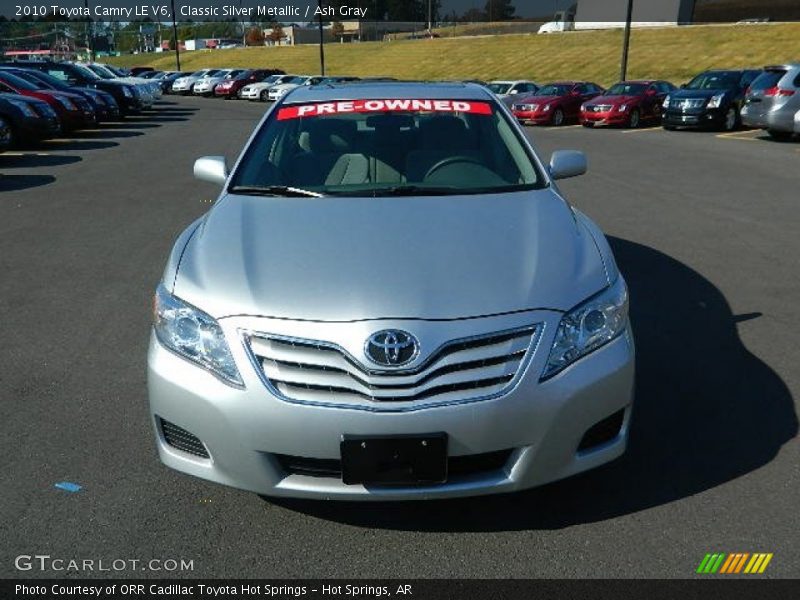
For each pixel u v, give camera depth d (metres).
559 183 10.34
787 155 13.05
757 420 3.42
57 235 7.39
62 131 17.36
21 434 3.37
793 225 7.45
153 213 8.50
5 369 4.12
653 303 5.11
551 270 2.60
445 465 2.35
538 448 2.42
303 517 2.75
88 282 5.80
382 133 3.82
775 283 5.53
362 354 2.33
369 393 2.32
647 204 8.73
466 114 3.96
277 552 2.56
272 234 2.88
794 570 2.43
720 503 2.79
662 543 2.57
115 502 2.85
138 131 19.31
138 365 4.17
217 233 2.95
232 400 2.40
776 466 3.03
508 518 2.72
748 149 14.19
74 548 2.58
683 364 4.06
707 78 19.30
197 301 2.54
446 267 2.59
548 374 2.41
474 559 2.51
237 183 3.54
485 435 2.35
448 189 3.40
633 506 2.78
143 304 5.26
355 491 2.41
